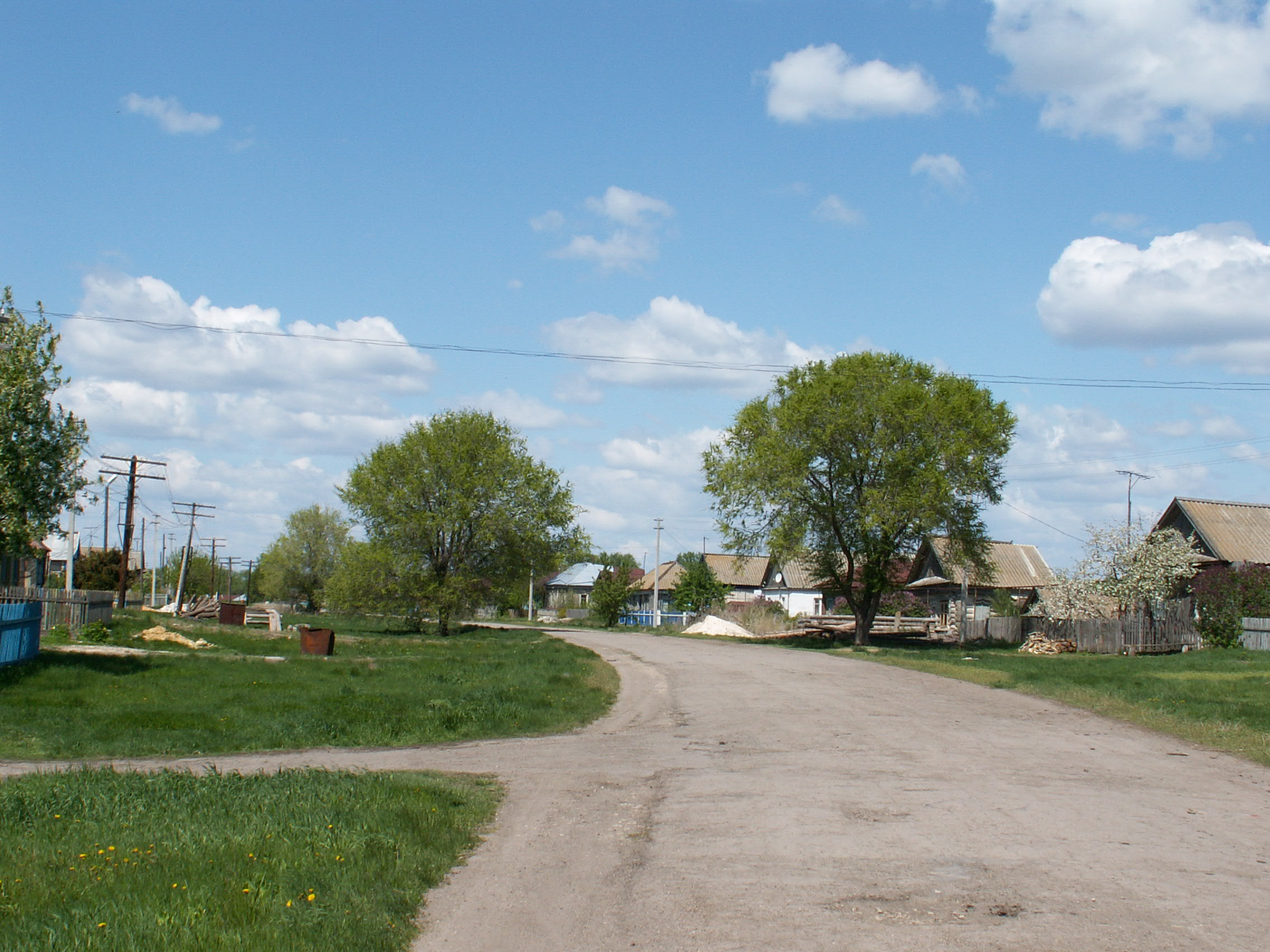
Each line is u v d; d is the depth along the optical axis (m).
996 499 45.72
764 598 72.56
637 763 13.43
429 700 19.83
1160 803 10.64
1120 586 42.97
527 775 12.52
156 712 17.23
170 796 9.66
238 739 15.22
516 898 7.21
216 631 40.69
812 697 21.47
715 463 47.34
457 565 50.34
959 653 39.25
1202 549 46.97
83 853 7.73
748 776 12.28
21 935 5.77
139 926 5.92
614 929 6.50
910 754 13.98
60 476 23.73
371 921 6.27
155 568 81.19
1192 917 6.63
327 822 8.57
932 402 42.97
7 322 23.73
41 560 44.72
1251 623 38.44
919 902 6.99
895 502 42.78
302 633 32.47
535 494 50.81
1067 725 17.08
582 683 24.06
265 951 5.62
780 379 47.25
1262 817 9.98
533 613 91.25
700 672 27.67
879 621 51.50
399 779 11.23
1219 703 19.11
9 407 22.61
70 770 11.30
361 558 49.34
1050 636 39.84
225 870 7.18
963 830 9.24
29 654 24.34
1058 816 9.87
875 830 9.26
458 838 8.80
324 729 16.03
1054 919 6.58
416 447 49.47
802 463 44.34
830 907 6.87
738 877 7.69
